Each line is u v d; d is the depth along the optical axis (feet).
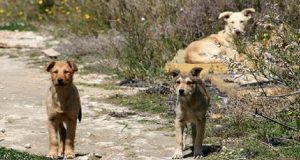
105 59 117.39
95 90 102.53
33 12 170.30
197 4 117.60
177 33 115.44
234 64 80.38
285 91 83.97
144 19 118.32
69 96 70.08
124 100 96.22
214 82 97.25
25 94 100.83
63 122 73.46
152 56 109.50
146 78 105.91
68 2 156.04
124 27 120.16
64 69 69.67
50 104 70.33
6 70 118.42
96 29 138.72
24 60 127.54
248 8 110.83
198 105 70.33
